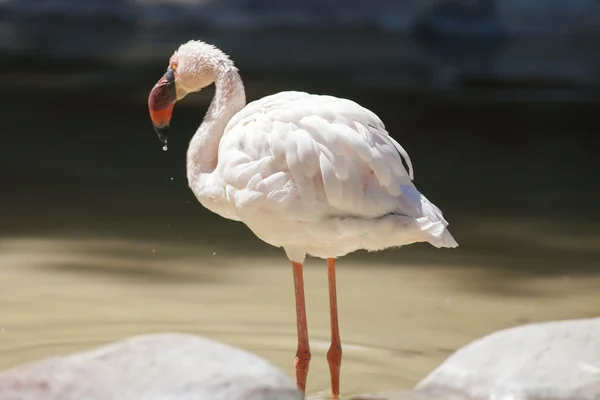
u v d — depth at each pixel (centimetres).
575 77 2725
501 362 617
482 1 3675
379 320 873
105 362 568
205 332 834
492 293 959
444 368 628
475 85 2597
